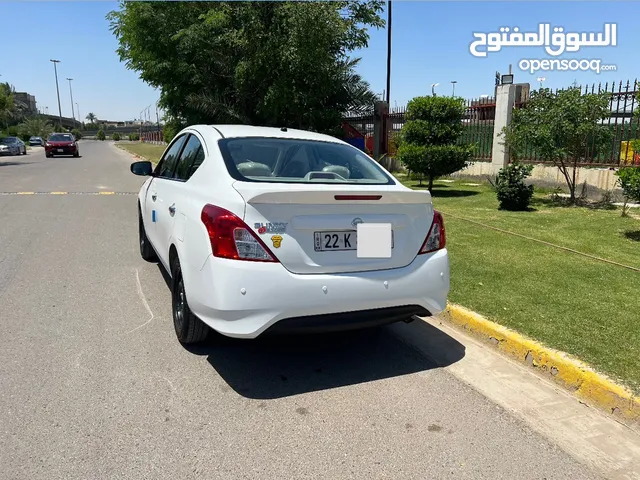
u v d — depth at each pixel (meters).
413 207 3.44
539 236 7.29
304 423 2.90
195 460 2.54
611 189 10.35
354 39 16.03
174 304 3.98
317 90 15.04
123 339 3.94
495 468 2.55
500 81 13.23
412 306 3.42
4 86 43.44
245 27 14.52
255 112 15.88
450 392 3.30
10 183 15.02
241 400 3.13
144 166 5.40
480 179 14.16
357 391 3.29
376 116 17.84
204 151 3.97
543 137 9.64
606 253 6.37
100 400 3.06
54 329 4.09
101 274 5.60
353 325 3.26
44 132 79.12
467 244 6.80
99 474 2.41
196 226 3.30
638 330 3.96
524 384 3.42
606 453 2.71
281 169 3.69
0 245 6.84
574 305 4.52
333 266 3.17
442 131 11.66
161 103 18.25
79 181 15.98
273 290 3.00
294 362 3.69
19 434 2.70
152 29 16.36
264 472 2.47
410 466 2.55
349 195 3.14
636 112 7.79
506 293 4.83
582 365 3.37
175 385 3.28
